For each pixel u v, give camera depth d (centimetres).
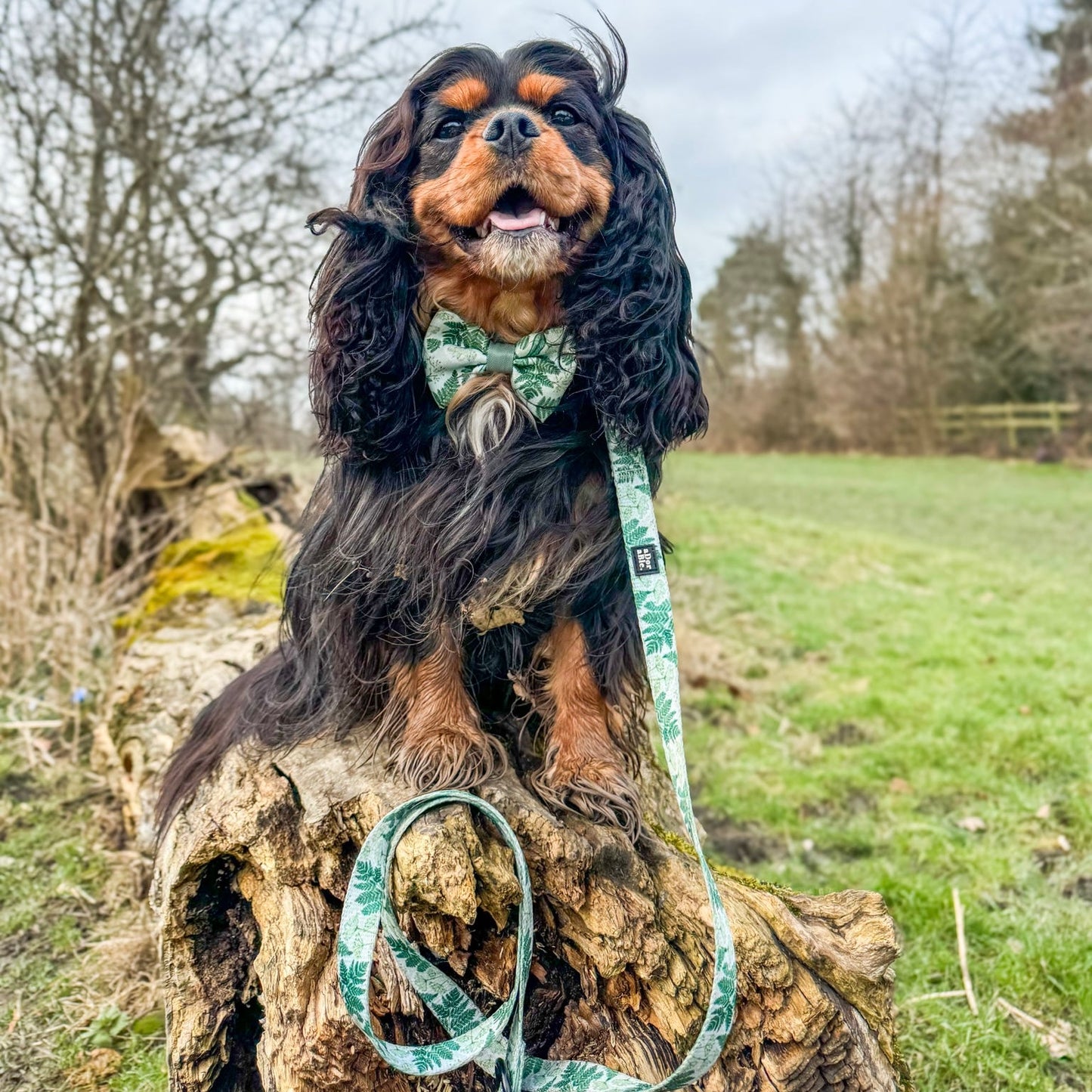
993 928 108
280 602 153
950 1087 86
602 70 77
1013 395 795
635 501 72
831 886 118
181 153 205
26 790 135
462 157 70
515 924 69
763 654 214
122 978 96
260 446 236
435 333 73
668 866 72
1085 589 278
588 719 77
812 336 1009
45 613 183
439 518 71
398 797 70
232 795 74
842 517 459
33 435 191
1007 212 763
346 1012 63
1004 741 158
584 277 73
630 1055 68
